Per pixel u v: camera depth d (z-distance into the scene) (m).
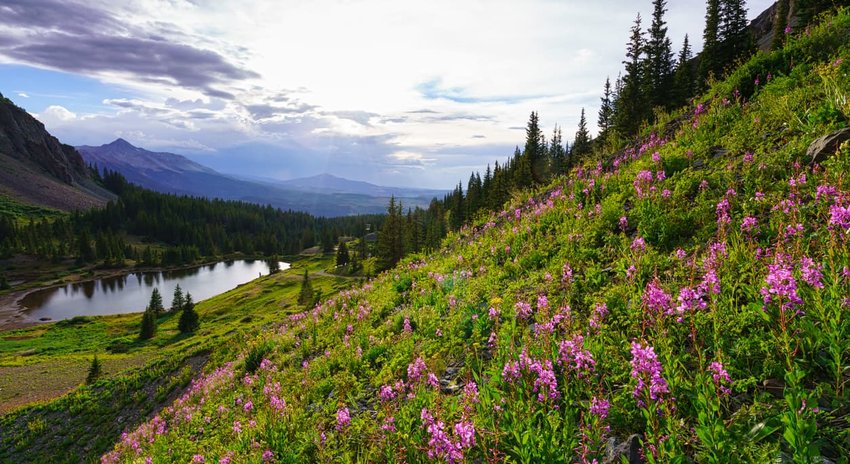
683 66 55.47
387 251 88.19
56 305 142.62
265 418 8.30
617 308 6.55
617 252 8.55
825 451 3.47
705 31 52.47
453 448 4.44
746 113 12.42
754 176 8.60
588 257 9.07
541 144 108.75
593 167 16.92
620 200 10.87
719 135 12.10
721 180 9.17
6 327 114.50
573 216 11.57
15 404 48.69
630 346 5.55
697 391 4.28
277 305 104.88
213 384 16.78
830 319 4.28
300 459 6.65
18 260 197.38
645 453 3.86
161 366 39.06
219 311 110.31
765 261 5.88
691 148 11.91
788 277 4.33
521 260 10.50
